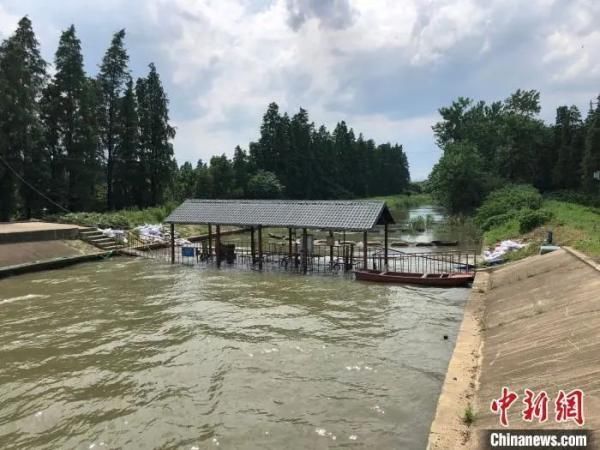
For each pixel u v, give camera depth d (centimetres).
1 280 2281
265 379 1109
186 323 1556
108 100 4900
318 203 2494
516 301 1402
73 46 4319
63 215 3728
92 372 1168
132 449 836
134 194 5225
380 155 12469
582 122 7000
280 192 7606
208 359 1240
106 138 4928
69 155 4334
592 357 796
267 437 857
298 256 2697
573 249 1738
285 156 8369
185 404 995
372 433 861
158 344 1360
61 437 881
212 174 6819
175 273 2483
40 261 2555
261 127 8456
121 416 952
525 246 2408
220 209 2720
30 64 4025
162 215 4550
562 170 6825
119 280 2297
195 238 3997
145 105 5228
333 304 1791
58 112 4281
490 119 6750
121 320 1603
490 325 1273
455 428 741
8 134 3738
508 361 948
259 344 1346
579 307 1078
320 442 836
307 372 1145
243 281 2253
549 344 940
